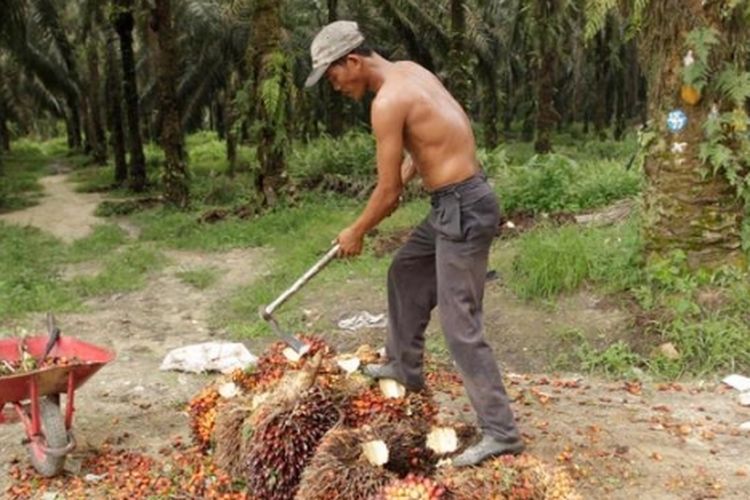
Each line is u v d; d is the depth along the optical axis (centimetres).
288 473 356
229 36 2530
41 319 800
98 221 1619
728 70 625
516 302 718
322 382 391
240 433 388
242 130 1534
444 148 372
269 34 1357
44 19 2655
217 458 399
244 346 659
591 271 703
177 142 1664
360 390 396
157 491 393
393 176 374
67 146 5028
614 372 588
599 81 3322
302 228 1208
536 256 753
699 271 647
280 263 988
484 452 367
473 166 378
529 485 319
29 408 450
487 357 380
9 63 3394
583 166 1271
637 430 468
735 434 464
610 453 433
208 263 1073
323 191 1557
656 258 668
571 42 2905
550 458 427
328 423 368
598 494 389
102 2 2262
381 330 709
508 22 3100
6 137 4328
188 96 2766
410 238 411
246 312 802
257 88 1377
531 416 488
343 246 394
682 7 630
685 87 635
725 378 557
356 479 322
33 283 937
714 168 632
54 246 1272
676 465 420
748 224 643
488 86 2584
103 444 472
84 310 839
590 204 1059
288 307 795
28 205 1959
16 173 3097
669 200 657
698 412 502
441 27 1995
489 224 376
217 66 2692
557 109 4281
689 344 589
